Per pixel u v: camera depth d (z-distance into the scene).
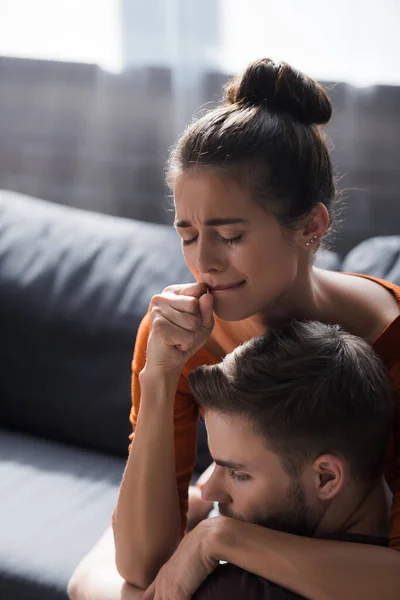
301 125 1.05
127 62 2.39
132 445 1.16
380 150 2.32
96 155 2.48
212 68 2.35
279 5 2.28
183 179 1.02
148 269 1.90
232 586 0.99
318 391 0.98
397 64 2.27
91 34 2.40
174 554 1.07
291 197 1.02
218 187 1.00
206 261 1.03
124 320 1.84
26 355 1.90
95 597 1.23
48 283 1.92
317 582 0.96
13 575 1.44
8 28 2.44
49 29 2.42
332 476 0.99
